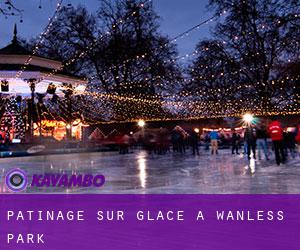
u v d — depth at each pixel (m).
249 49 38.50
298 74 34.28
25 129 28.48
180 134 31.14
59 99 31.77
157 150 29.59
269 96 39.25
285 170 12.76
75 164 18.19
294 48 31.69
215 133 26.61
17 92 28.89
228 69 40.09
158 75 44.12
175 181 10.26
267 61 38.41
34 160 22.06
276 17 31.22
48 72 25.83
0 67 24.20
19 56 24.92
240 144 36.06
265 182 9.50
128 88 43.97
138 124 42.25
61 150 27.94
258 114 39.66
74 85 28.73
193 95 43.97
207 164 16.59
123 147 30.48
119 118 39.72
